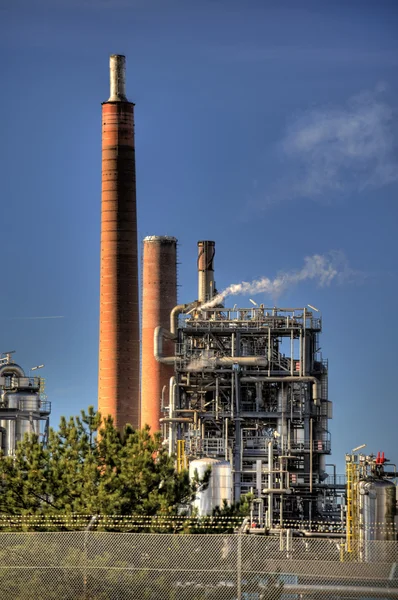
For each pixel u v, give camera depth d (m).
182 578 75.00
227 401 160.00
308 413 158.38
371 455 115.38
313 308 161.00
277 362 159.12
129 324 195.25
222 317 164.62
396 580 76.81
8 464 89.69
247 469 156.12
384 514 110.25
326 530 131.00
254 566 76.44
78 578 75.06
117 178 197.62
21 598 74.75
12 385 157.12
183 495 88.44
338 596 76.00
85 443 90.75
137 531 83.69
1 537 77.81
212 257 183.12
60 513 86.19
